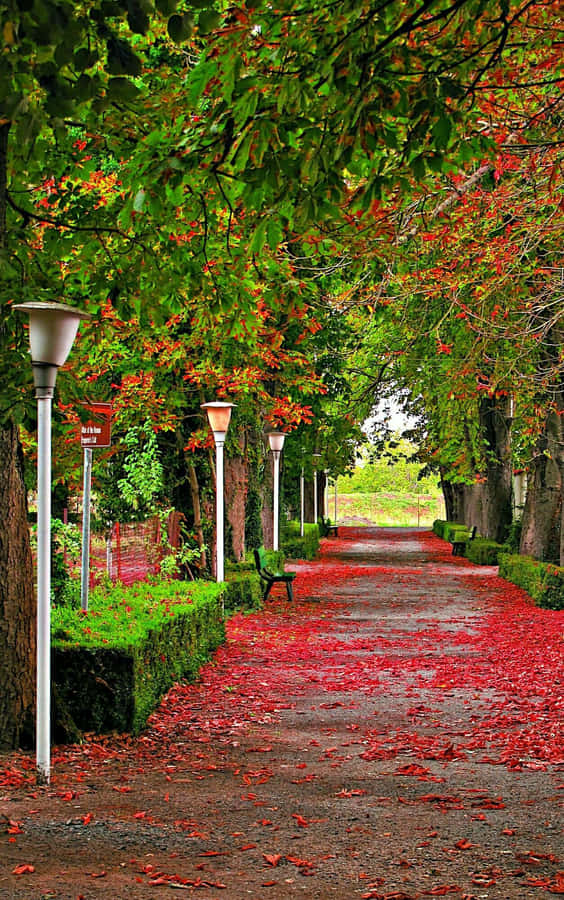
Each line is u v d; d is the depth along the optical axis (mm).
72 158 10312
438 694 13352
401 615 23141
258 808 7766
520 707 12250
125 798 7957
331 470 41031
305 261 16219
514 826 7305
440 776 8945
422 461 44344
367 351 35281
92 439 11992
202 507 22609
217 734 10773
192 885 5934
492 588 29750
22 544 9469
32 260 10758
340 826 7293
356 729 11141
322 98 7090
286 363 22672
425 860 6512
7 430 9398
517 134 11664
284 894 5832
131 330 14039
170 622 13000
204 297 11227
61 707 10055
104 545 19938
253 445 26531
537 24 8750
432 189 11836
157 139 7688
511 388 21250
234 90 6473
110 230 10523
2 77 4617
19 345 10281
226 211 12688
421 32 7512
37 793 8008
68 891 5750
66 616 11805
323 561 42750
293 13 6551
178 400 19844
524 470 29562
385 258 11852
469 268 16062
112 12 4625
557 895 5852
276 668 15484
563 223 13258
